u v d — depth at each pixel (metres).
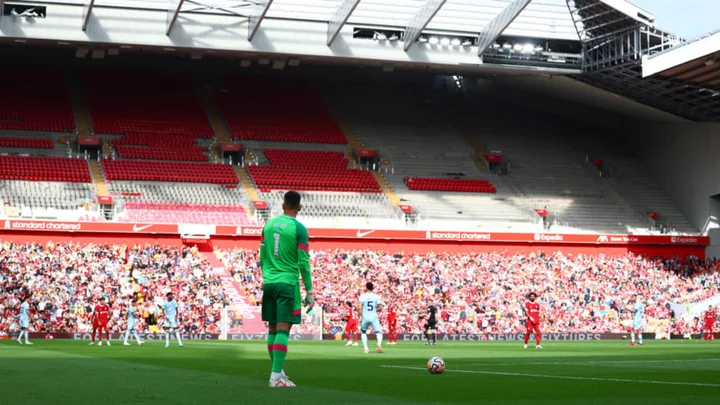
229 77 73.00
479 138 69.25
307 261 9.90
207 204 55.06
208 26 48.31
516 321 48.75
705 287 55.25
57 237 48.75
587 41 52.09
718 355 23.34
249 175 59.28
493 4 51.62
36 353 20.58
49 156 56.84
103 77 69.06
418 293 49.47
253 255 51.16
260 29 48.97
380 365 16.09
